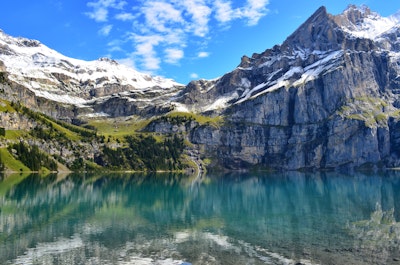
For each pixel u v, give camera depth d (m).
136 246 59.91
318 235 65.88
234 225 76.88
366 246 57.84
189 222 80.94
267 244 59.91
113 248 58.66
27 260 52.31
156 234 68.44
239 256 53.69
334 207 102.12
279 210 98.19
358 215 87.62
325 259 51.41
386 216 85.69
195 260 52.19
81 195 133.38
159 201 120.00
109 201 117.81
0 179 185.38
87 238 65.12
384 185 178.75
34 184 170.00
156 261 52.12
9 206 102.44
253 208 102.88
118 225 77.25
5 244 60.56
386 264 49.06
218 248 58.16
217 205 110.25
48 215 89.12
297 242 60.75
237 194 145.25
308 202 114.38
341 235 65.69
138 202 116.75
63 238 65.00
